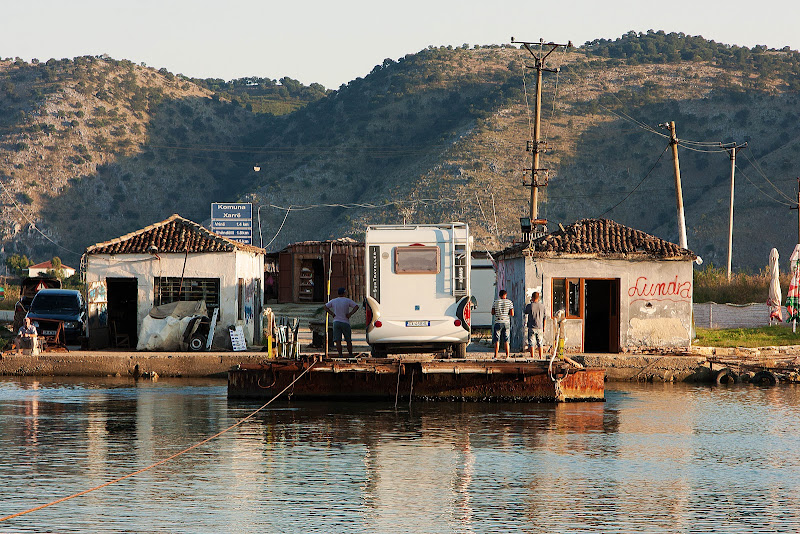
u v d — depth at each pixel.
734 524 27.09
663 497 30.38
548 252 73.31
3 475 32.97
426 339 57.44
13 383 64.69
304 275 135.12
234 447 38.88
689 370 69.75
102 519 27.09
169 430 43.34
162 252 79.25
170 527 26.33
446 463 35.72
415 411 50.50
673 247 75.38
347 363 53.78
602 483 32.44
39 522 26.70
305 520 27.17
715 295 121.75
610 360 69.75
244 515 27.69
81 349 78.81
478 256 102.50
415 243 57.72
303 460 36.06
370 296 57.59
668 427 45.41
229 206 135.75
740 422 47.47
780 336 88.75
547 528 26.55
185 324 76.31
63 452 37.53
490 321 96.19
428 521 27.20
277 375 54.62
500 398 54.44
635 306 74.19
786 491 31.42
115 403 53.19
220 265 79.38
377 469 34.44
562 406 53.16
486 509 28.62
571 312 73.94
